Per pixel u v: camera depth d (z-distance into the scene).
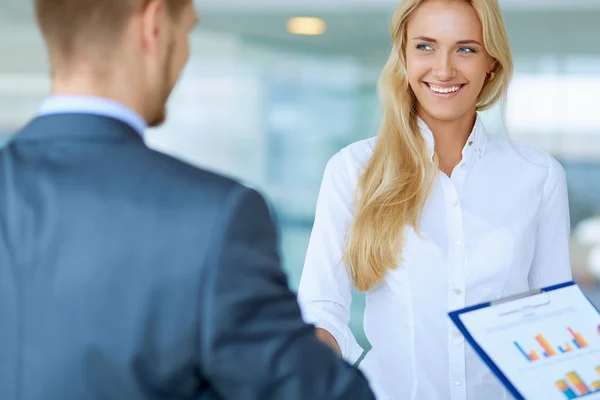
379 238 1.73
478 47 1.71
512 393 1.29
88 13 0.96
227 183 0.96
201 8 5.77
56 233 0.93
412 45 1.73
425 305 1.73
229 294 0.91
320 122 5.79
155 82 1.01
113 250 0.92
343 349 1.73
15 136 1.01
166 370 0.91
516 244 1.76
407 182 1.75
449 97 1.72
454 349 1.72
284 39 5.77
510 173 1.80
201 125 5.84
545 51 5.49
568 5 5.44
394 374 1.75
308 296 1.76
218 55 5.81
